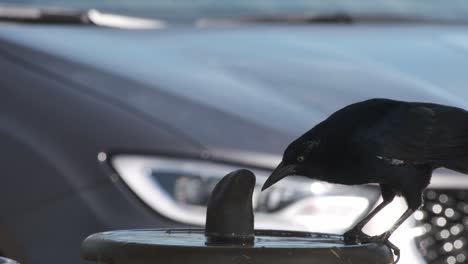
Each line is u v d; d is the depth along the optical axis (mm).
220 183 3627
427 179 6039
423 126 5879
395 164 5820
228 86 8789
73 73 8906
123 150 8086
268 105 8531
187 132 8180
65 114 8445
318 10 11406
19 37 9383
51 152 8227
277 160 7965
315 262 3453
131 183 7934
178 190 7883
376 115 5816
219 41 9844
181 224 7770
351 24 11289
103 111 8422
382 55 9789
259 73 9117
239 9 11219
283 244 3605
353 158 5633
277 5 11391
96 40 9578
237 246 3459
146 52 9383
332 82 9031
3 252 8039
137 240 3605
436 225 7980
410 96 8922
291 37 10164
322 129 5609
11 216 8039
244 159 7969
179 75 8953
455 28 11352
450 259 7953
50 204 8023
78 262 7852
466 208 8047
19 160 8250
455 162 5973
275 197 7875
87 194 7973
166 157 8008
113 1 10914
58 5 10766
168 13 10898
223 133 8164
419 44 10188
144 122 8297
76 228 7906
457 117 5977
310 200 7867
